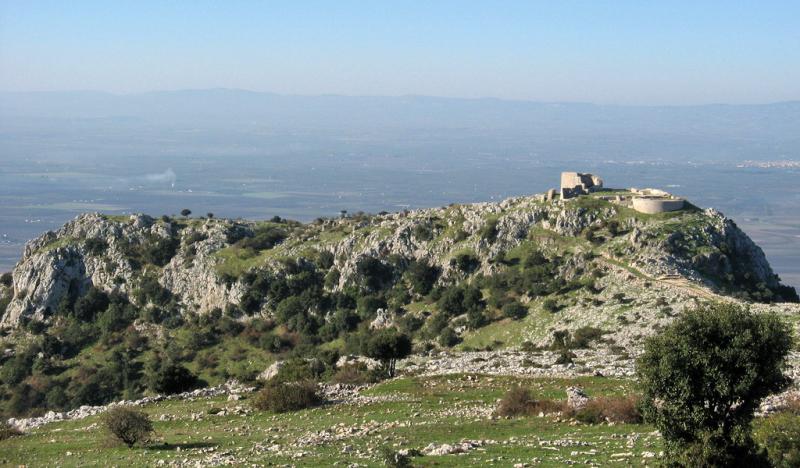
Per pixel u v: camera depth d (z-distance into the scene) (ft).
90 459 189.67
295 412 233.55
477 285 529.86
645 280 465.47
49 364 566.77
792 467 143.43
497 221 566.36
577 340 406.62
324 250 617.62
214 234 654.94
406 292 558.15
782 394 195.11
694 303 417.28
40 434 232.73
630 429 180.96
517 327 475.31
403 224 608.60
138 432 200.13
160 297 611.47
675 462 144.66
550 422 193.98
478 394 236.02
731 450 142.61
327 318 565.12
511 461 156.04
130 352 565.12
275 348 547.08
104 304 622.54
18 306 625.00
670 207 532.73
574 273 502.79
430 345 493.36
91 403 514.27
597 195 571.69
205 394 279.08
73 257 649.61
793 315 325.83
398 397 240.32
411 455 166.09
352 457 168.76
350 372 296.10
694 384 146.41
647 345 152.56
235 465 167.43
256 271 605.73
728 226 522.88
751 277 501.15
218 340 568.00
